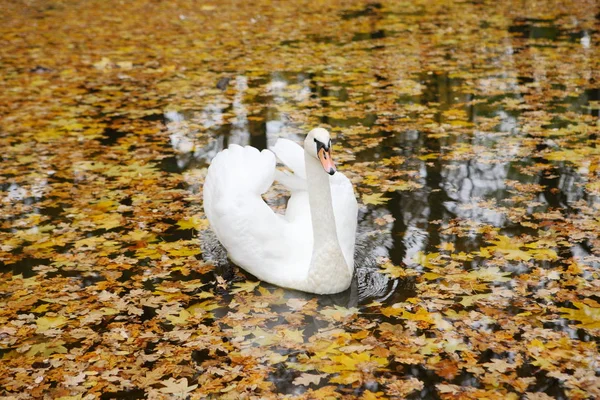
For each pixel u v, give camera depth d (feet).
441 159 32.65
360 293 22.26
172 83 46.50
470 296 21.66
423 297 21.81
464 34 57.72
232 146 25.71
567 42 53.57
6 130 38.01
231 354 19.29
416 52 52.39
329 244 21.83
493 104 39.96
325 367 18.63
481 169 31.32
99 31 64.23
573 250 24.08
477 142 34.53
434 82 44.75
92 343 20.03
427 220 26.89
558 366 18.30
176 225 27.17
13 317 21.35
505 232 25.67
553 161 31.78
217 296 22.36
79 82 47.32
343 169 31.81
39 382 18.33
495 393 17.38
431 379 18.06
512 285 22.21
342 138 35.78
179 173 32.12
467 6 70.64
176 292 22.56
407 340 19.62
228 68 49.88
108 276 23.53
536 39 55.01
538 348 18.98
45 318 21.25
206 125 38.37
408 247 24.97
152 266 24.18
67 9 77.15
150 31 63.67
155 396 17.70
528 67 47.06
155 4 79.05
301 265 22.74
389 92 43.01
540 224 25.99
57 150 35.06
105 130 37.88
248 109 40.86
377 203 28.37
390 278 23.00
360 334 20.01
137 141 36.14
